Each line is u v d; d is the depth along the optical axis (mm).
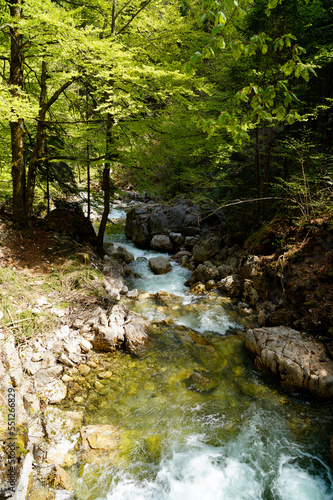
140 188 10281
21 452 3793
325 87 10398
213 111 10172
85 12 9109
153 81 7410
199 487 3889
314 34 9141
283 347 5629
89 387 5305
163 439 4473
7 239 8094
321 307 6129
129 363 5953
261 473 4059
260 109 2367
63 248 8891
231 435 4555
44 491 3729
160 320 7496
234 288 8711
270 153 9305
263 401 5109
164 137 8391
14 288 6547
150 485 3898
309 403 5047
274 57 9297
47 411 4660
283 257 7523
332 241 7020
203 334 6980
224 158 9469
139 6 8555
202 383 5492
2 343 5152
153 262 11180
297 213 8852
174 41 8555
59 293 7066
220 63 10141
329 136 9648
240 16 1994
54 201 11578
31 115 6660
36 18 5652
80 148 9742
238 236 10859
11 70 7895
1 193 10500
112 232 15961
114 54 6227
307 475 4027
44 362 5477
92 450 4250
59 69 7480
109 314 6941
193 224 13656
